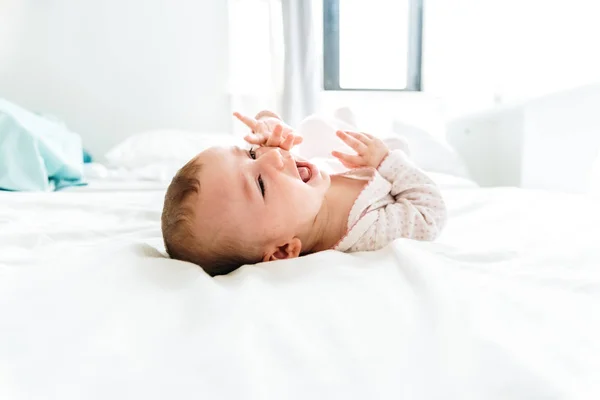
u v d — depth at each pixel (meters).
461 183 1.68
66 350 0.39
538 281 0.58
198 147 2.08
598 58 1.91
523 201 1.22
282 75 2.55
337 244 0.81
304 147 1.42
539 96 1.75
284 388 0.35
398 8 2.94
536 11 2.28
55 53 2.41
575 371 0.37
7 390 0.34
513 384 0.35
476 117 2.05
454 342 0.40
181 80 2.58
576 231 0.87
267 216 0.71
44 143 1.57
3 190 1.45
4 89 2.35
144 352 0.40
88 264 0.59
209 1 2.56
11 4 2.30
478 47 2.68
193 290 0.53
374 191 0.87
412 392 0.35
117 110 2.53
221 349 0.40
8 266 0.67
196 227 0.71
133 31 2.50
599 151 1.57
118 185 1.61
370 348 0.41
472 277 0.57
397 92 2.83
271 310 0.49
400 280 0.57
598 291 0.55
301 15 2.56
